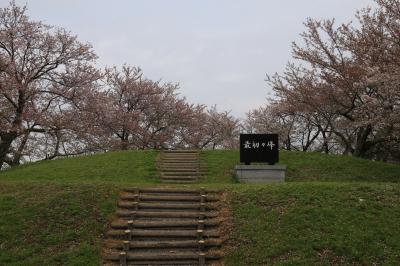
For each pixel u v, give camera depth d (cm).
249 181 1997
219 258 1139
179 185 1627
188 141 4144
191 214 1330
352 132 2908
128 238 1218
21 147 2767
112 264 1110
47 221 1270
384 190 1430
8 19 2711
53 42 2770
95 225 1260
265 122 3938
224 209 1358
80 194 1422
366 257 1095
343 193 1397
